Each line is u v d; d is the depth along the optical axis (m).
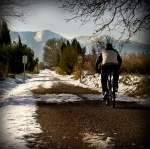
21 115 7.07
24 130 5.46
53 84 20.12
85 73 25.58
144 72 16.33
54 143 4.58
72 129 5.59
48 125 5.95
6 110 7.87
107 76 8.62
